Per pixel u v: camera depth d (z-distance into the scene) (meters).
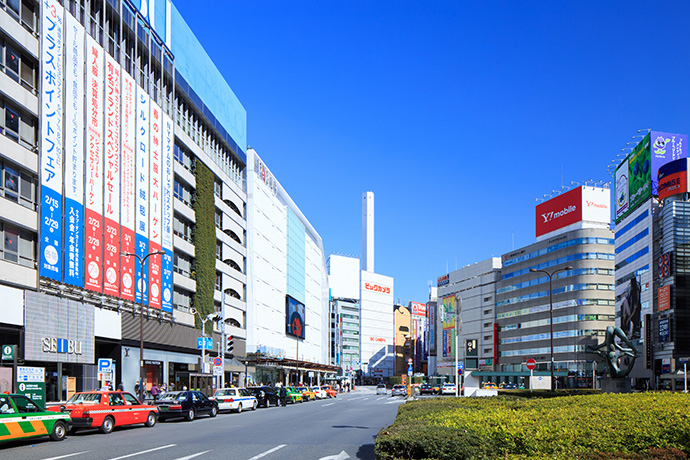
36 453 19.25
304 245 136.00
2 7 37.50
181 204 66.38
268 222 103.62
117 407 28.05
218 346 76.00
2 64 37.59
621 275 119.38
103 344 50.78
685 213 96.75
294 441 22.30
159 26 62.81
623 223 119.31
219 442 21.95
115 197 50.75
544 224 150.00
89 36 47.50
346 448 19.84
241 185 93.69
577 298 136.88
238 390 47.78
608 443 10.31
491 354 168.12
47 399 40.88
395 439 11.46
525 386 145.62
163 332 59.56
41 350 39.75
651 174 105.81
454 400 25.77
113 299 49.72
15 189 38.56
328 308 177.50
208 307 72.69
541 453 10.30
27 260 39.66
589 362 131.38
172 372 63.69
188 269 68.75
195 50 73.06
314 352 147.38
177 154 66.88
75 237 44.31
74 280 44.00
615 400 17.33
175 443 21.73
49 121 41.66
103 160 49.00
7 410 21.67
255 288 93.88
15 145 38.19
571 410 14.52
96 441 23.20
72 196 44.12
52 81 42.16
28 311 38.62
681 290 94.50
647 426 10.84
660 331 98.25
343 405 59.78
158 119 60.19
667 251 97.38
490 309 170.62
